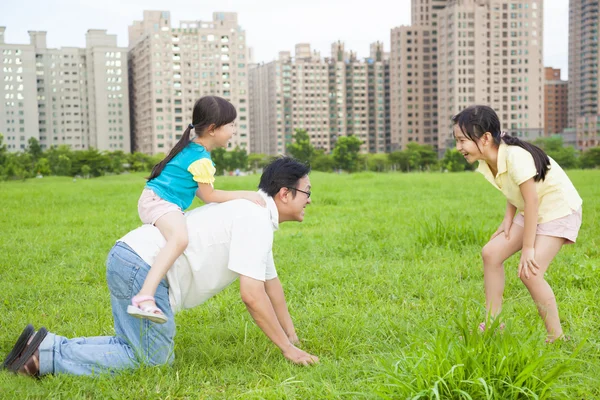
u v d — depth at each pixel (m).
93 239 8.77
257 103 180.12
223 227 3.48
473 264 6.29
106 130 151.50
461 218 9.98
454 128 3.98
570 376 3.12
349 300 5.07
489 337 3.22
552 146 101.25
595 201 12.56
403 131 159.25
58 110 150.38
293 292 5.34
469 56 136.25
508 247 4.02
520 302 4.81
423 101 159.00
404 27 156.88
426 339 3.61
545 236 3.86
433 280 5.58
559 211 3.86
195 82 138.38
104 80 150.62
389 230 8.88
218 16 140.38
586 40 160.00
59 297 5.41
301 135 107.69
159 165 3.73
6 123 141.25
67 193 19.92
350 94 167.50
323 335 4.13
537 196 3.76
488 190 17.27
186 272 3.51
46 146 149.50
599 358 3.54
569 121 169.50
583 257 6.45
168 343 3.53
